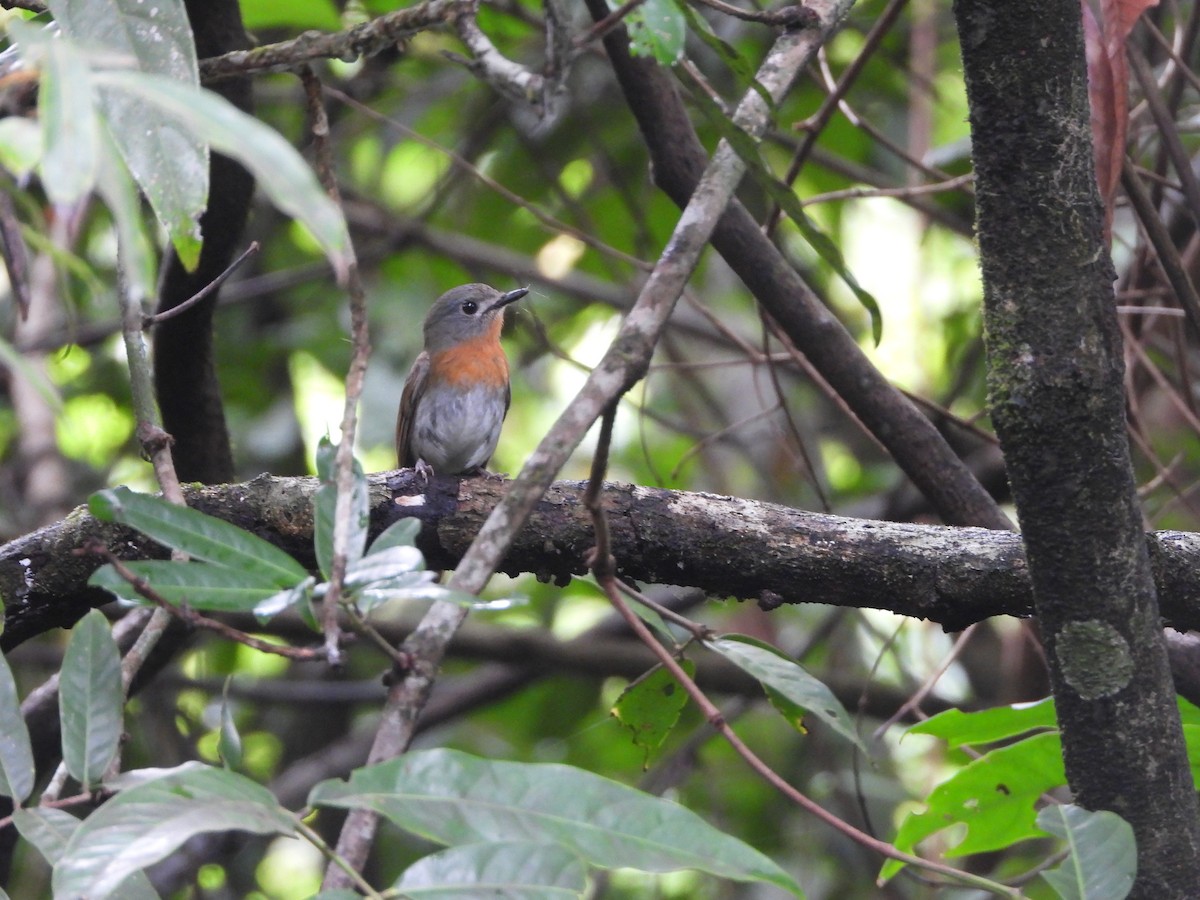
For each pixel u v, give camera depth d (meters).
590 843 3.53
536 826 3.54
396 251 14.94
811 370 8.88
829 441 16.84
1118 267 13.12
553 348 10.66
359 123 15.30
